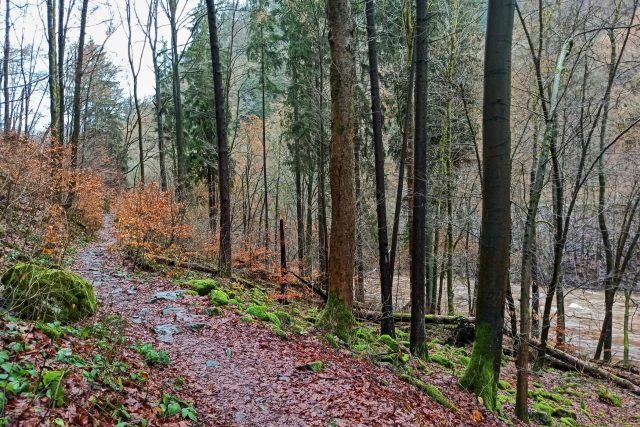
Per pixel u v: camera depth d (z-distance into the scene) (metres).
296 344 8.04
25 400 3.55
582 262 17.38
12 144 11.27
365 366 7.84
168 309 8.56
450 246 17.44
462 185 16.94
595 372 13.67
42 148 11.51
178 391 5.40
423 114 9.81
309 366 6.93
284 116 23.22
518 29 13.47
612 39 11.80
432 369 9.51
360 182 19.58
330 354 7.95
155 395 4.89
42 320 5.37
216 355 6.92
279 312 10.03
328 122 17.94
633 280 15.56
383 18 15.82
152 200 13.42
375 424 5.55
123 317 7.66
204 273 13.91
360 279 18.67
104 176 26.73
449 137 16.55
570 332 19.45
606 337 16.08
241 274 16.45
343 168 9.13
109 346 5.59
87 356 4.91
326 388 6.39
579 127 10.89
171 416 4.64
